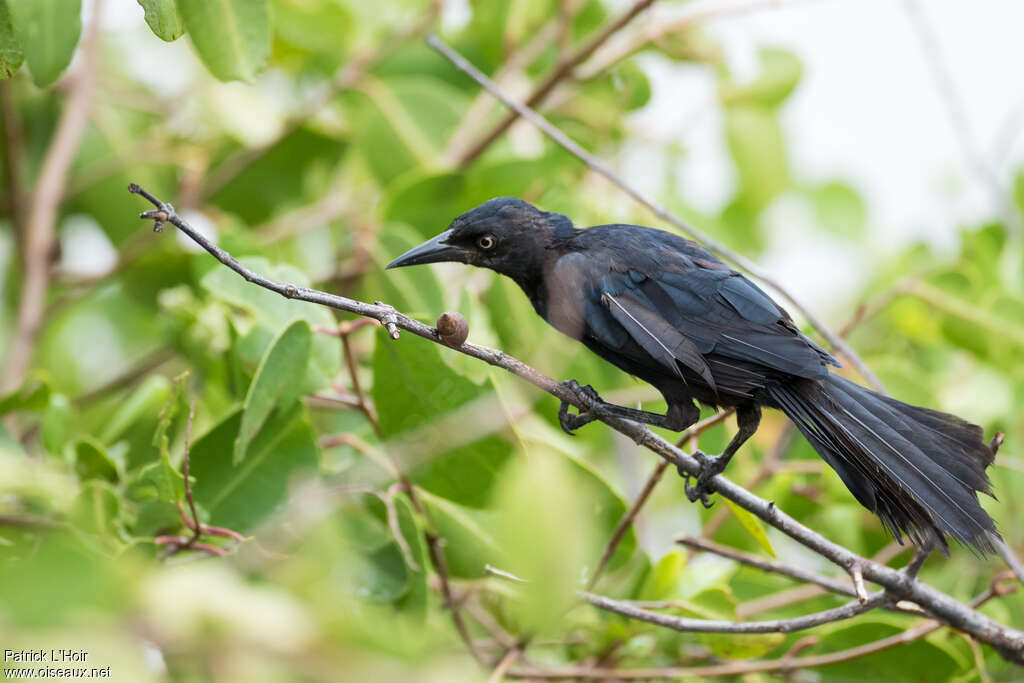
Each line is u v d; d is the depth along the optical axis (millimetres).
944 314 13453
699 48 15016
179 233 13984
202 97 14383
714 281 9250
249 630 5363
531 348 12031
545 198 12844
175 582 5430
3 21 8016
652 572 10516
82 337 15359
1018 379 13086
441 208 12656
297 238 14727
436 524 10109
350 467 10102
